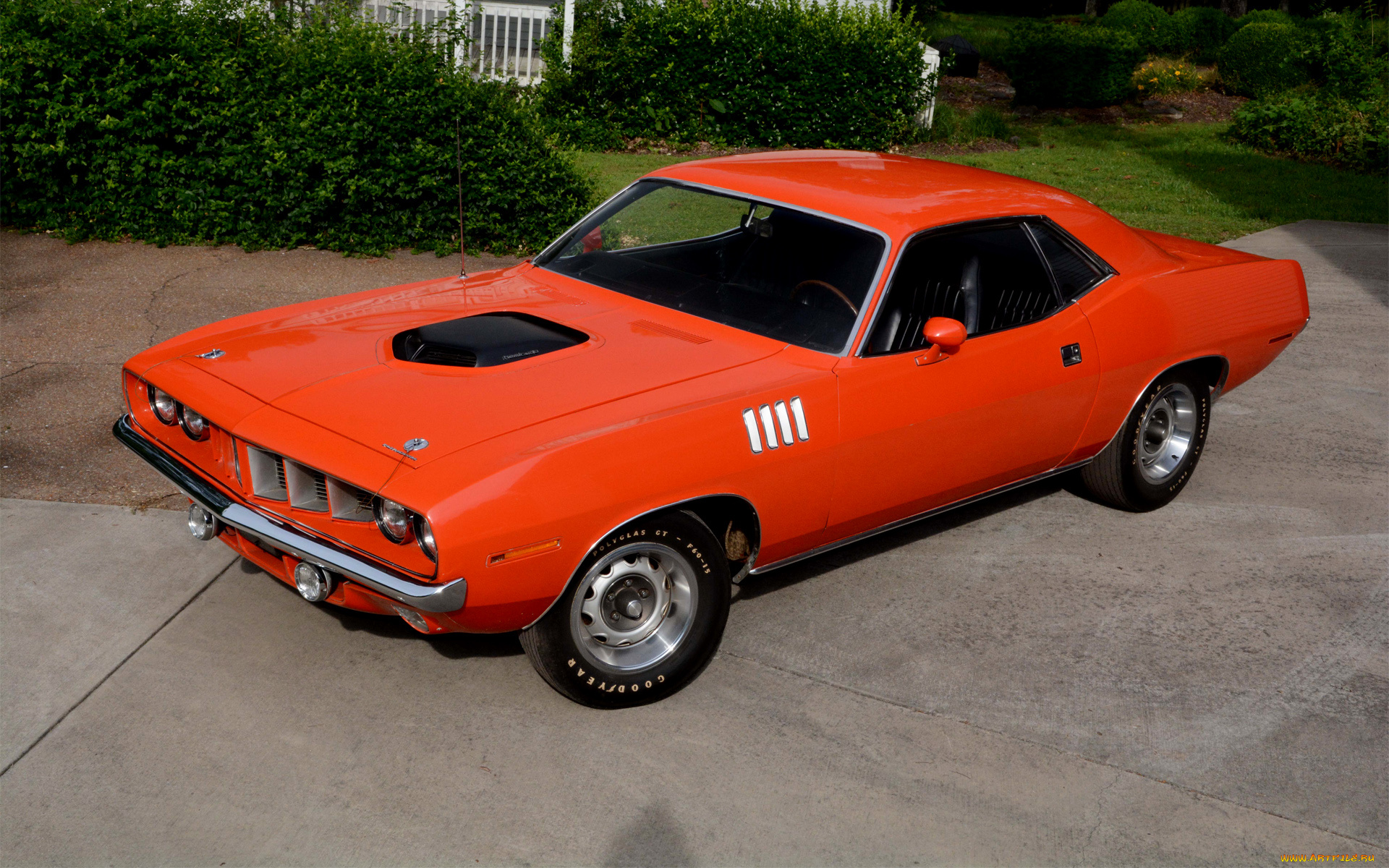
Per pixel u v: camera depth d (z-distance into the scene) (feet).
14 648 12.30
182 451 12.60
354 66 29.22
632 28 45.96
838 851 9.99
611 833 10.07
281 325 13.73
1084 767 11.31
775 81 46.85
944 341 12.89
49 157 28.50
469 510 9.98
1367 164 51.57
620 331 13.41
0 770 10.46
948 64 56.59
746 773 10.96
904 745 11.51
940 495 14.35
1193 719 12.22
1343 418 21.86
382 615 12.40
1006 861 9.99
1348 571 15.80
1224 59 72.28
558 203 30.60
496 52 46.96
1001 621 14.06
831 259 13.61
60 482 16.19
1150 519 17.31
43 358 21.12
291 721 11.39
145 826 9.86
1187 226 37.60
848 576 15.05
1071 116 61.98
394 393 11.61
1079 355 15.03
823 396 12.49
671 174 16.21
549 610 11.03
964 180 15.70
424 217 30.01
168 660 12.29
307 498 11.11
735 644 13.25
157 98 28.19
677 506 11.60
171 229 29.60
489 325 13.33
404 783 10.57
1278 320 18.04
